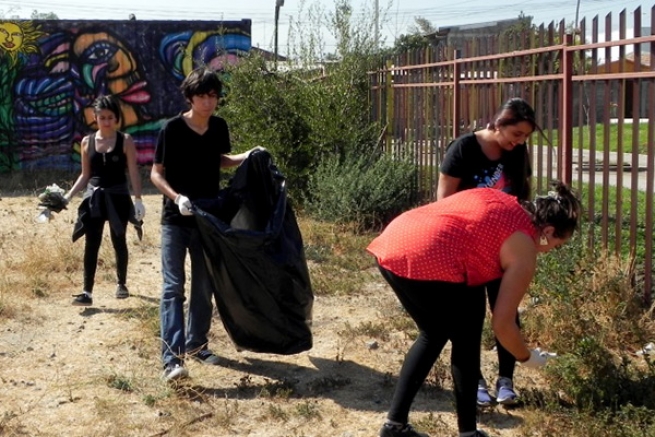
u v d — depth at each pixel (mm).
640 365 5410
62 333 6355
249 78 12352
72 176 15922
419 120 10602
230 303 5406
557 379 5109
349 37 12484
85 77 16281
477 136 4773
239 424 4734
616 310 5922
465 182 4758
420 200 10578
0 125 16078
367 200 10500
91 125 16375
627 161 15711
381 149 11875
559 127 7086
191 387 5098
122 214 7145
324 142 11688
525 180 4891
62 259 8477
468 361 4199
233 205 5477
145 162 16688
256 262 5223
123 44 16359
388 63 11633
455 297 4117
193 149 5445
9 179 15461
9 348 6000
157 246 9555
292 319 5410
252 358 5812
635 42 6137
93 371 5551
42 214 6863
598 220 8320
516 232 3973
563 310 5887
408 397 4246
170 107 16625
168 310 5293
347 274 8094
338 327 6492
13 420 4754
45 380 5391
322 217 10695
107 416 4797
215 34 16578
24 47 16000
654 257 7324
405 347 6004
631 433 4293
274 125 11789
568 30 7090
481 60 8680
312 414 4852
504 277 3951
